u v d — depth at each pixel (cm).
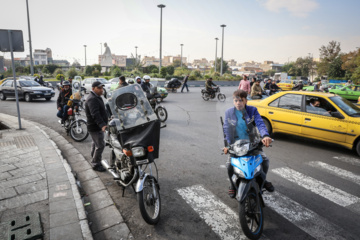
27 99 1612
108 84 2170
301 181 475
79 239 288
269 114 756
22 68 6112
